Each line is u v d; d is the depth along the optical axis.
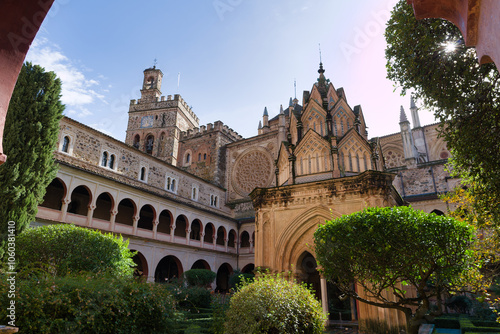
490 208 8.59
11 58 4.35
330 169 17.16
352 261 9.90
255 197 18.17
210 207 44.06
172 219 33.94
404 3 8.38
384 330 13.16
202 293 23.72
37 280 8.62
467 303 23.08
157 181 36.28
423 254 8.87
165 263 38.69
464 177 10.03
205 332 13.34
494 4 3.06
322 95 19.91
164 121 57.50
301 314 9.84
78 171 25.47
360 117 19.95
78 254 15.05
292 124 21.00
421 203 30.53
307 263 17.67
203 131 53.56
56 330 7.58
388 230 9.16
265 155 46.31
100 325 8.32
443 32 7.73
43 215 22.88
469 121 7.46
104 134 30.33
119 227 28.39
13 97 18.67
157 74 62.97
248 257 41.59
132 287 9.91
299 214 16.52
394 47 8.70
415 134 43.31
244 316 9.49
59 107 20.66
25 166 18.05
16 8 4.30
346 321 19.72
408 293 16.39
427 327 18.70
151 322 9.79
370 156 17.81
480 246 10.44
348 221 10.09
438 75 7.81
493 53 3.22
